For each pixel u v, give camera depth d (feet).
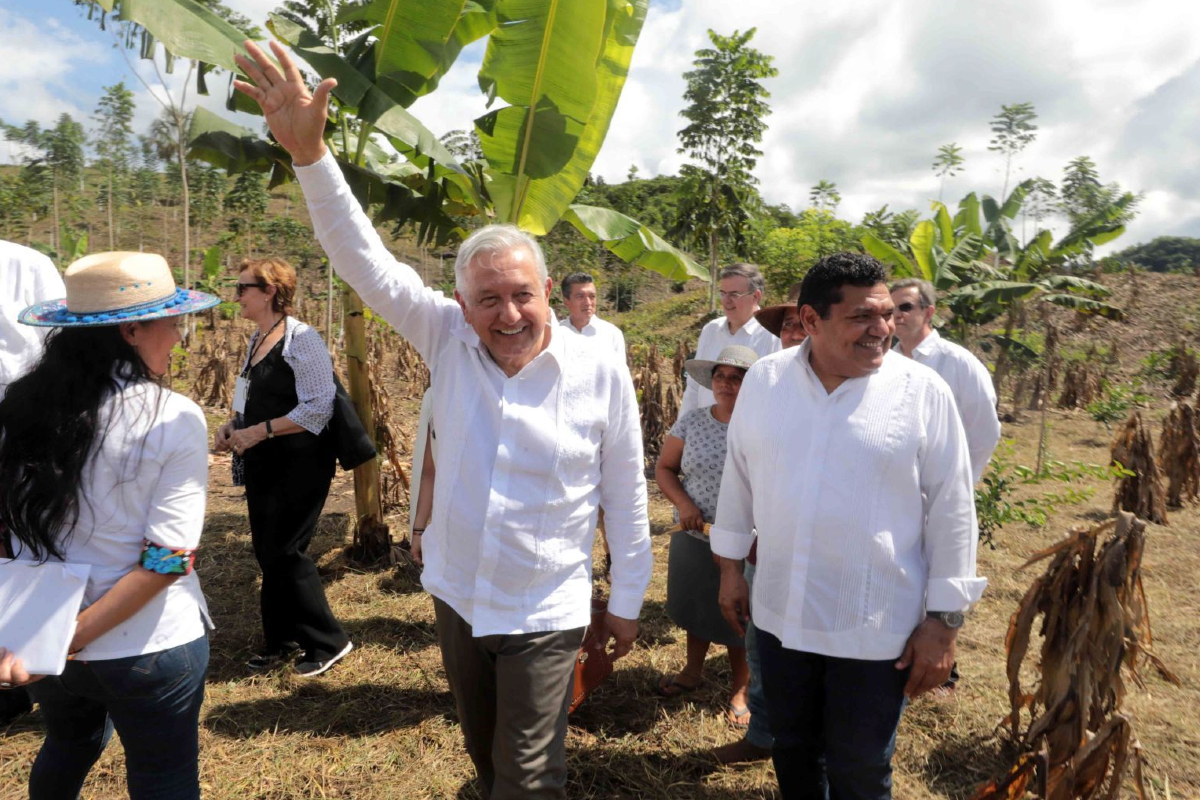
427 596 13.29
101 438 4.55
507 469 5.55
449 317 6.08
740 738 8.99
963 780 8.25
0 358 7.73
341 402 10.59
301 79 5.24
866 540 5.65
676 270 16.57
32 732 8.71
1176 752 8.65
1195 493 21.08
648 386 26.99
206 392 38.37
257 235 137.28
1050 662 7.20
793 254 52.54
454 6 11.12
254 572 14.10
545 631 5.62
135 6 8.30
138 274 4.75
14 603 4.48
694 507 9.27
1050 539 17.37
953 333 37.35
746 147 49.42
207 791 7.78
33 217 133.59
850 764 5.86
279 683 10.12
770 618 6.16
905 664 5.71
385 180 13.78
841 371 5.79
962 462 5.69
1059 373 44.80
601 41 11.54
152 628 4.90
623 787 8.11
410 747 8.68
